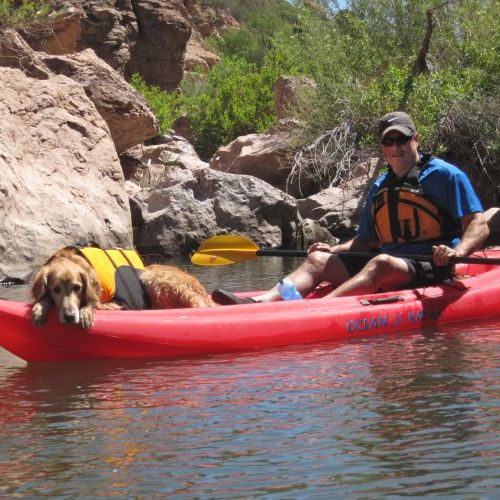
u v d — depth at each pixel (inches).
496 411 147.5
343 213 651.5
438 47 751.7
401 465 122.8
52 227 456.8
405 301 237.6
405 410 150.8
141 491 116.3
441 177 241.4
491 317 252.5
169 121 983.0
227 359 202.8
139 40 1245.1
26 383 183.9
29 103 520.1
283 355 205.3
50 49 811.4
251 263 453.7
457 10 743.1
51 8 822.5
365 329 228.4
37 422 151.6
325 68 761.6
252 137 830.5
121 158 821.9
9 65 627.5
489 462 122.6
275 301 232.7
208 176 611.8
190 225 585.9
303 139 743.7
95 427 147.3
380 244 259.4
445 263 231.8
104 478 121.6
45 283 199.2
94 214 502.3
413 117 669.9
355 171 701.9
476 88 673.6
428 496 111.7
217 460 127.8
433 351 203.5
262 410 154.7
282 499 112.2
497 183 660.7
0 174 438.3
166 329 205.9
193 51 1831.9
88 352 202.4
